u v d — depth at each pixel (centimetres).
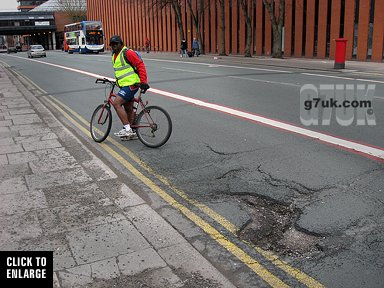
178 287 315
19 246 374
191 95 1209
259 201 485
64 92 1432
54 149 686
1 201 473
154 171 590
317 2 2823
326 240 392
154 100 1145
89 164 605
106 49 6550
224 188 523
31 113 1023
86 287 314
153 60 2988
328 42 2778
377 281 327
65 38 6050
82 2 8844
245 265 352
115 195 489
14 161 621
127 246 374
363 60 2558
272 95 1167
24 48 12150
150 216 435
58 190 505
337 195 486
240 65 2359
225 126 830
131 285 317
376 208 450
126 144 732
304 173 559
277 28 2848
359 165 581
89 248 370
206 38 3966
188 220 436
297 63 2377
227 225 425
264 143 704
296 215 445
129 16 5578
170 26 4597
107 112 731
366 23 2516
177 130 813
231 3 3572
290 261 360
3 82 1817
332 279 331
